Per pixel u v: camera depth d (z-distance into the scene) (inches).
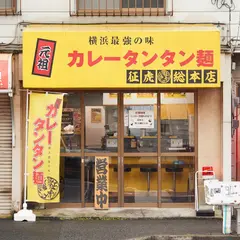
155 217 328.8
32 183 320.5
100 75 312.7
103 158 344.2
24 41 310.3
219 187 283.1
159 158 345.7
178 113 345.7
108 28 325.7
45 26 327.6
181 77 312.7
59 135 320.8
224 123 330.3
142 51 313.0
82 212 337.4
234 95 351.6
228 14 331.9
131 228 302.5
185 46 312.7
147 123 345.7
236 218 302.2
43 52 311.3
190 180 347.3
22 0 331.0
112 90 343.6
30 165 320.5
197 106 343.6
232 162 365.7
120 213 335.9
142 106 345.1
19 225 309.0
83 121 344.8
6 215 334.3
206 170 331.9
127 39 313.1
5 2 332.2
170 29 324.8
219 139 342.3
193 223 316.8
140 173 347.6
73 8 331.6
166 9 333.4
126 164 347.3
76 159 346.9
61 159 346.6
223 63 328.5
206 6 332.8
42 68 311.3
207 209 332.5
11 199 334.0
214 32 312.7
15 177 331.6
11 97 326.3
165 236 281.4
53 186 321.1
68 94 342.6
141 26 329.1
